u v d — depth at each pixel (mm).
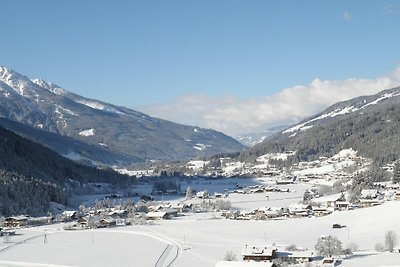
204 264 184875
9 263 197500
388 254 186500
